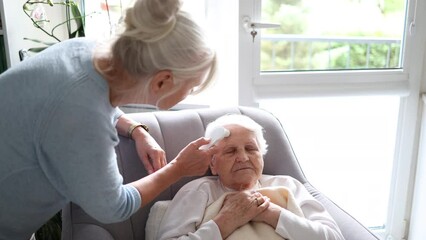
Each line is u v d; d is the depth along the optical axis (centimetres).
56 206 80
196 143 88
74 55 71
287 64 158
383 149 179
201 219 98
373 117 174
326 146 176
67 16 156
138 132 108
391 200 182
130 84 66
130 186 77
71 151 62
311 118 171
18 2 139
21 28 141
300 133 173
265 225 97
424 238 169
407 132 170
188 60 63
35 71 67
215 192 108
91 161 63
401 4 158
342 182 185
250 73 152
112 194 67
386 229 185
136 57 61
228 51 158
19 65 72
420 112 169
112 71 65
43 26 148
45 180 71
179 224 97
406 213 182
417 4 156
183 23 62
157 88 66
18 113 65
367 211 187
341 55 160
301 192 110
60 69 67
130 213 74
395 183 179
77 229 92
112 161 68
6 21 129
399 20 160
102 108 65
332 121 173
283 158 125
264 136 125
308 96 156
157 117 120
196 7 156
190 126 120
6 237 79
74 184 64
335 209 110
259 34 149
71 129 61
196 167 87
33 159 67
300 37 155
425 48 162
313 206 106
